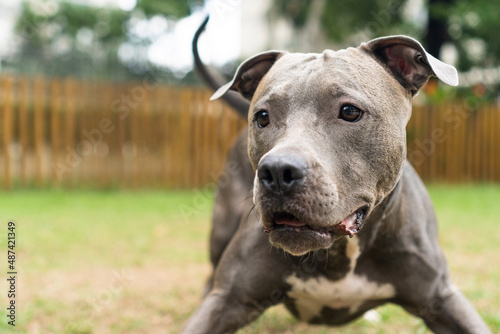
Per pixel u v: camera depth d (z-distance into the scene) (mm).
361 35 19016
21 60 17359
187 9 18344
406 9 18062
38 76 17266
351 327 4078
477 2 15188
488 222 7973
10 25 19000
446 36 15586
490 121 12906
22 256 5930
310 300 3297
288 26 25734
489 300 4504
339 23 20641
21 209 8781
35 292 4734
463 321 3133
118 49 18938
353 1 19188
